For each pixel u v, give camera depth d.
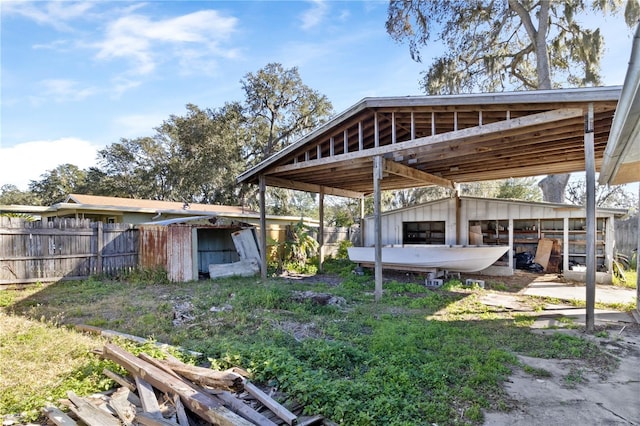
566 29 13.25
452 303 6.64
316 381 3.01
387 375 3.28
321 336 4.62
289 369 3.23
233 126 24.98
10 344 4.07
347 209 25.75
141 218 13.73
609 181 6.44
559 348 4.19
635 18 11.12
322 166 8.30
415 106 6.49
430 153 7.29
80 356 3.73
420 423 2.54
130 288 8.02
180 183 25.73
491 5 13.71
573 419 2.65
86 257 9.03
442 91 14.74
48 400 2.79
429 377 3.26
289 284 8.81
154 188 28.25
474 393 3.01
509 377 3.38
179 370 3.10
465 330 4.84
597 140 6.57
